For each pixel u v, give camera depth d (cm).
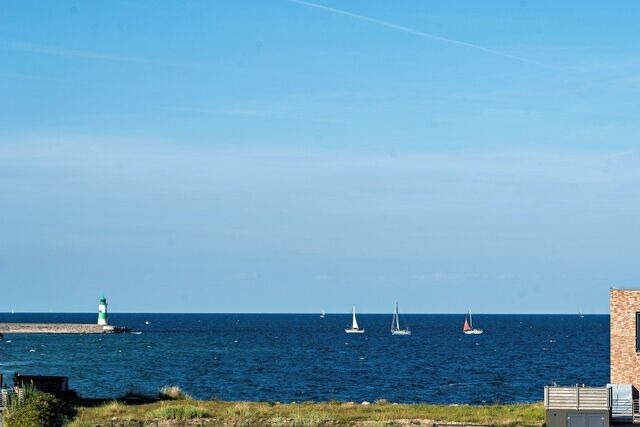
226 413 6719
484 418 6431
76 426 5966
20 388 6569
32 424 5750
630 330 6397
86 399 7694
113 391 11094
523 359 18638
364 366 16325
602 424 5753
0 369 15000
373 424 6150
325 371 15125
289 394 11344
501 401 10606
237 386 12338
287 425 6050
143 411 6825
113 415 6625
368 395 11269
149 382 12712
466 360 18212
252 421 6238
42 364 16412
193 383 12675
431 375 14425
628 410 5953
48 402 5959
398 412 6819
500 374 14700
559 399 5828
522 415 6619
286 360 17850
